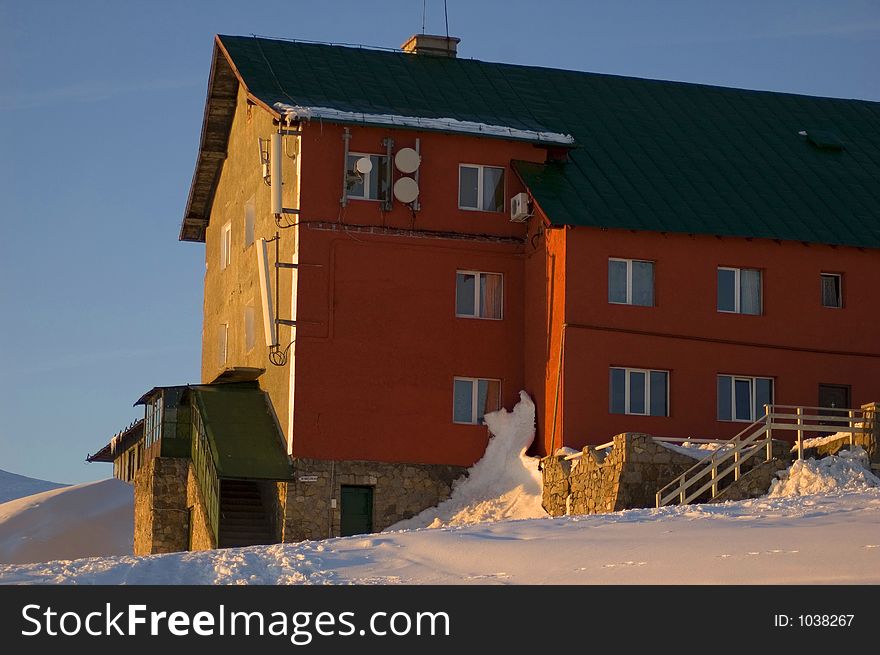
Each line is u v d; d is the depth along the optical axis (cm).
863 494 2673
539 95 4047
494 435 3616
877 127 4247
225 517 3719
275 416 3688
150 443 4144
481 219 3694
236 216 4250
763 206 3706
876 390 3659
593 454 3152
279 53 3947
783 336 3619
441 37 4197
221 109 4278
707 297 3578
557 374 3478
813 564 2012
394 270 3625
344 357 3569
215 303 4547
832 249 3688
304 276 3569
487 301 3700
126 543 5462
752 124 4128
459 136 3678
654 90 4216
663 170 3781
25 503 5850
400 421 3575
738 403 3594
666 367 3522
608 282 3519
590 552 2209
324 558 2300
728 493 2914
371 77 3928
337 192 3606
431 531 2558
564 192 3600
